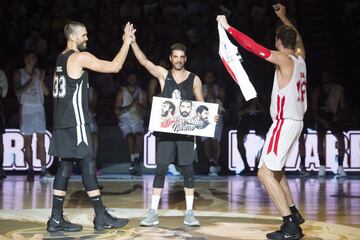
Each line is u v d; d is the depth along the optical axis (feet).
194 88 32.35
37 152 54.13
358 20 71.67
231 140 58.08
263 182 28.78
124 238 28.22
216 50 65.57
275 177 29.76
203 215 34.86
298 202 40.37
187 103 31.45
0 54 65.46
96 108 58.18
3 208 36.94
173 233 29.45
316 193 45.09
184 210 36.60
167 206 38.09
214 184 50.47
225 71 64.03
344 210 36.99
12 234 29.01
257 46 28.12
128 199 41.37
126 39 29.94
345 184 51.08
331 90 57.11
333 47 72.54
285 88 28.40
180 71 32.19
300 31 71.87
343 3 74.49
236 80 29.53
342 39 72.23
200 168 58.34
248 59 65.98
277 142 28.37
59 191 29.86
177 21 67.77
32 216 34.04
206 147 56.95
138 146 56.24
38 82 52.85
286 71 28.35
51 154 29.96
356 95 68.23
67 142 29.58
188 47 66.59
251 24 68.33
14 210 36.11
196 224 31.30
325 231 30.27
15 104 58.70
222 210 36.78
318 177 56.39
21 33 67.46
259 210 36.78
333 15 75.05
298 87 28.58
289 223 28.35
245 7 69.31
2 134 53.93
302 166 56.90
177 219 33.42
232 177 55.93
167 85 32.01
